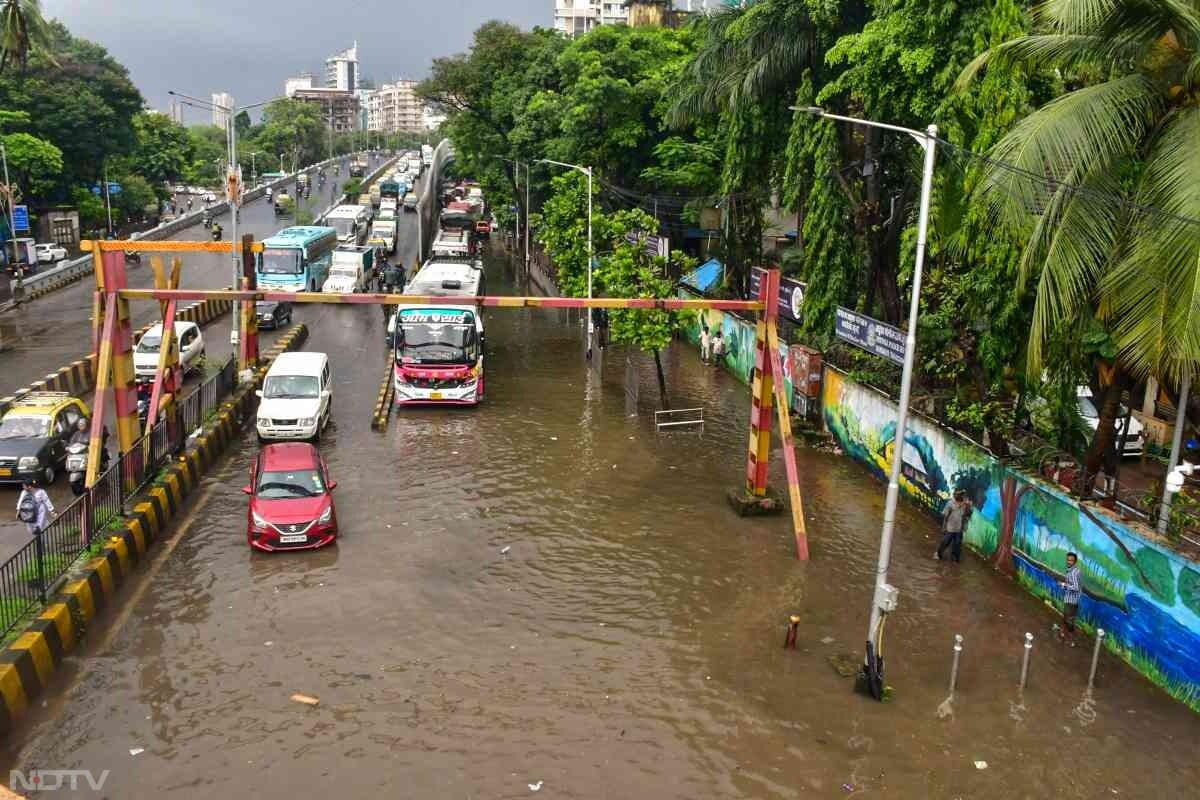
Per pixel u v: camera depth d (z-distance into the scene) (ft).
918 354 68.59
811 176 84.58
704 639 48.42
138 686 42.57
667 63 150.20
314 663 45.09
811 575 56.39
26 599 45.03
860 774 37.60
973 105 61.46
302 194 303.48
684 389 103.76
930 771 37.83
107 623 48.37
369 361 114.11
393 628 48.73
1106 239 41.06
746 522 64.80
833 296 82.02
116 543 53.21
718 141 131.44
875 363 78.59
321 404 81.66
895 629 49.83
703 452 80.53
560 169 163.84
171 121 323.16
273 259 146.10
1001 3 57.88
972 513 60.49
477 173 227.20
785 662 46.24
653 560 58.03
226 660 45.11
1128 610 46.06
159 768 36.81
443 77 195.21
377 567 56.03
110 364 61.57
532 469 74.84
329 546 59.06
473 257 201.46
